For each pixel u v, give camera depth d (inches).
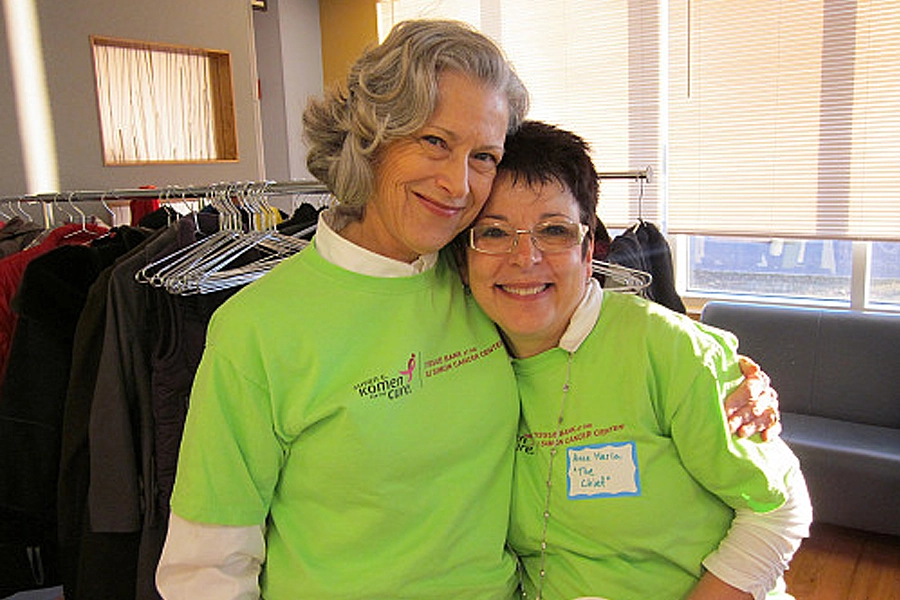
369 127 35.8
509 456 43.7
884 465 107.7
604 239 73.7
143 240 68.3
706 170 149.4
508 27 168.4
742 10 140.9
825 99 135.5
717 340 43.5
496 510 42.9
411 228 37.5
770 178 143.0
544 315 40.6
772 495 39.1
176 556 38.4
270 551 41.3
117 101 118.3
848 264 144.9
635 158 157.4
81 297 64.4
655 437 40.7
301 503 40.3
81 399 59.5
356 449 38.1
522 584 45.4
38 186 109.8
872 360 125.8
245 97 136.2
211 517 37.7
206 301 57.6
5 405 62.3
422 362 40.1
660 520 40.4
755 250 154.1
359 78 36.3
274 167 186.9
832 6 132.4
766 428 40.8
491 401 42.0
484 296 41.4
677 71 149.6
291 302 38.6
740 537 39.9
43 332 62.7
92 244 69.6
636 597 41.3
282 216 104.0
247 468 38.4
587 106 161.6
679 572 41.4
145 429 58.1
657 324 41.6
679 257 160.2
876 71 130.4
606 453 41.1
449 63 35.1
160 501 57.8
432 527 40.0
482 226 40.1
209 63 131.3
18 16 106.7
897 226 132.6
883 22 128.6
